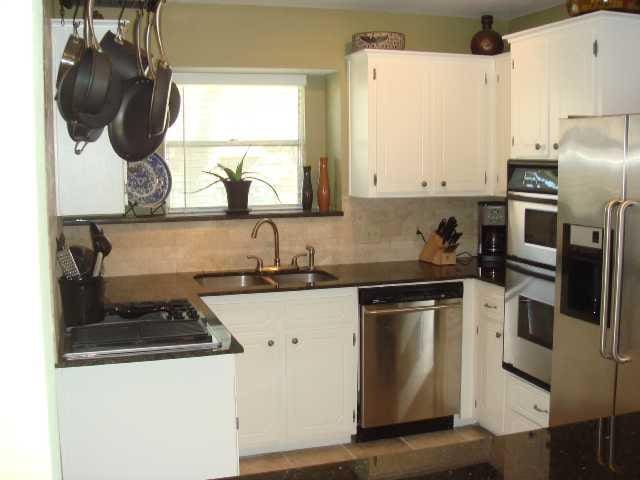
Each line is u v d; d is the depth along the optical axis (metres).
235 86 4.62
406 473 1.55
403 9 4.53
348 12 4.52
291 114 4.77
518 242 3.75
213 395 2.53
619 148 2.80
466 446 1.71
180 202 4.57
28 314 1.57
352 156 4.55
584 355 3.06
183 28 4.23
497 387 4.02
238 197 4.48
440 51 4.75
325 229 4.63
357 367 4.06
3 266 1.55
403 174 4.41
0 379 1.58
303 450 4.03
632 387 2.80
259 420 3.91
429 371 4.16
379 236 4.75
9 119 1.50
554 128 3.66
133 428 2.46
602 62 3.36
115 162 2.87
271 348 3.88
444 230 4.61
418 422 4.23
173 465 2.51
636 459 1.60
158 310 3.12
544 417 3.58
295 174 4.82
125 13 4.06
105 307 3.12
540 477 1.51
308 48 4.46
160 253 4.32
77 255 2.96
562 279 3.15
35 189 1.54
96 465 2.44
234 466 2.58
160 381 2.47
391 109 4.34
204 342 2.56
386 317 4.03
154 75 2.29
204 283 4.29
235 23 4.32
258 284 4.38
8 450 1.60
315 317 3.94
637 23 3.41
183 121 4.54
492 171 4.57
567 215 3.11
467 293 4.22
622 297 2.80
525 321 3.71
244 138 4.68
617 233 2.78
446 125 4.46
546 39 3.70
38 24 1.59
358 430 4.12
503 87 4.43
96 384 2.41
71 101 2.18
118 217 4.20
